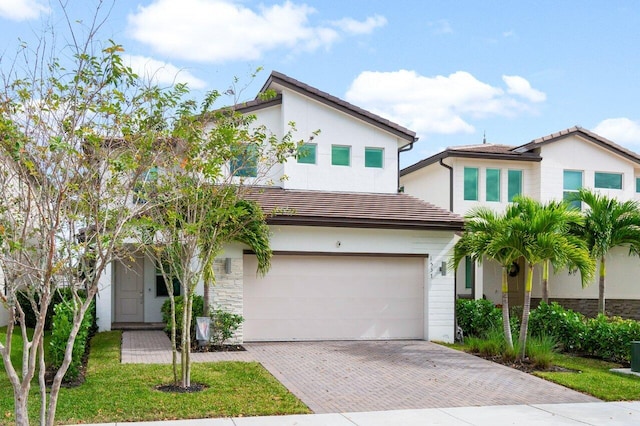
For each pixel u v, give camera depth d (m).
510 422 9.48
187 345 11.07
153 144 8.33
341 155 20.31
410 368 13.82
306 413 9.72
